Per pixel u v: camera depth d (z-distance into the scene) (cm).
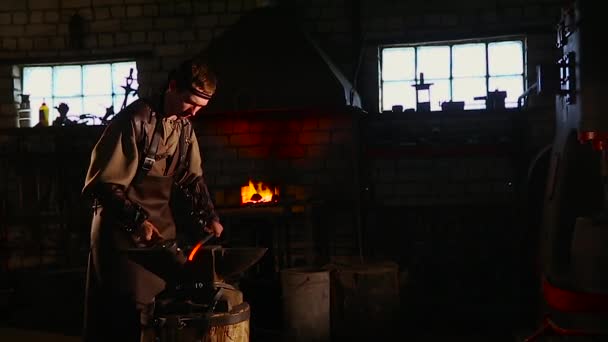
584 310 346
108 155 305
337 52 682
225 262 285
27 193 714
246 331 285
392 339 488
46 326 574
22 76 742
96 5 721
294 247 668
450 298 634
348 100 618
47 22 728
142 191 321
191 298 282
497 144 620
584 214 432
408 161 663
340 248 667
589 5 371
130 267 313
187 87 307
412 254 657
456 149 624
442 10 669
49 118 734
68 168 704
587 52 372
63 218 705
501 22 660
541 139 625
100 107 732
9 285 642
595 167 432
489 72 671
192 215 341
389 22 675
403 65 684
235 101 614
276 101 608
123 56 718
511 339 519
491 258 645
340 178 649
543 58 654
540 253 475
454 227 654
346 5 681
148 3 714
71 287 622
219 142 666
